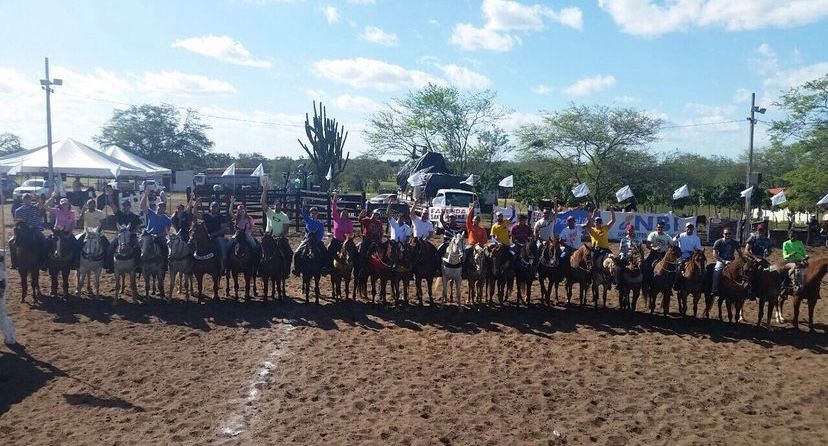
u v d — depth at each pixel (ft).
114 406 29.01
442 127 191.52
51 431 26.18
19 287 52.65
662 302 48.85
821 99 110.93
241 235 49.06
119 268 46.85
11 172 104.78
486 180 136.87
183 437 25.81
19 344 37.65
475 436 26.43
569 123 147.02
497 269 48.47
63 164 108.58
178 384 31.91
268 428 26.84
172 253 47.55
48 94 98.68
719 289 45.29
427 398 30.58
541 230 57.72
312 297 52.08
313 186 131.95
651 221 93.20
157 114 302.66
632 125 143.95
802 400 31.14
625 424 27.86
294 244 78.89
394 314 47.21
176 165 297.12
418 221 52.39
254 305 48.80
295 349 38.01
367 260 49.55
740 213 145.89
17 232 46.78
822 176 109.09
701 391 32.24
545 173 156.46
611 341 41.14
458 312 48.16
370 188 216.74
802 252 45.50
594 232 50.29
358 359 36.35
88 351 36.81
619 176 147.13
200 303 48.44
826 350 40.04
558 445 25.73
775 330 44.65
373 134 196.13
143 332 40.98
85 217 50.57
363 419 27.94
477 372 34.50
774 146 117.91
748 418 28.78
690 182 158.51
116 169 109.50
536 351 38.58
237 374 33.53
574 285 61.16
